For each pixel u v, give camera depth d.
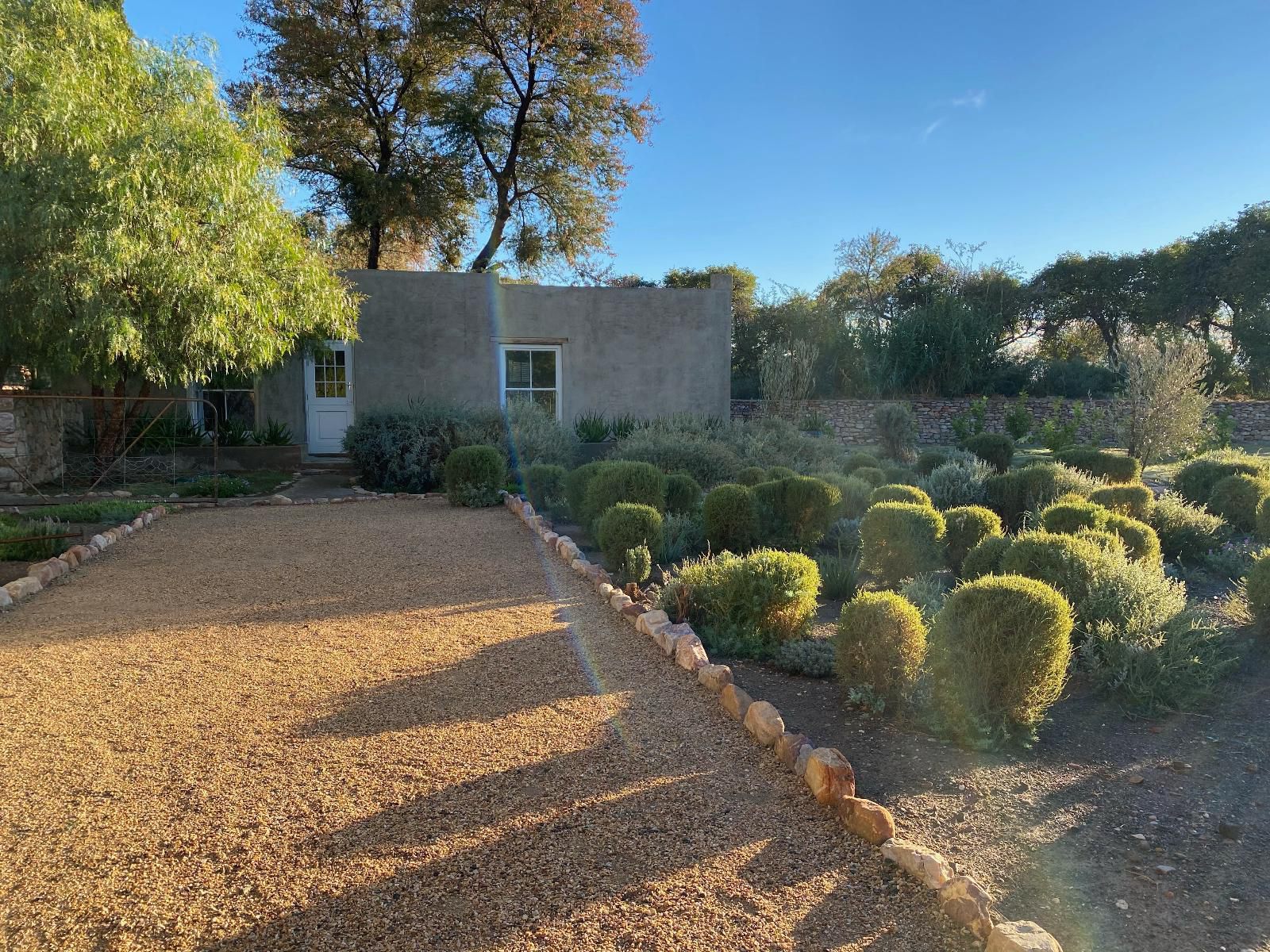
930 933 1.95
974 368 22.14
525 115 19.77
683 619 4.46
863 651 3.42
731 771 2.77
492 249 20.48
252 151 8.52
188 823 2.40
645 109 19.56
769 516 6.57
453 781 2.67
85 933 1.93
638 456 9.43
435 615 4.67
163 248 7.51
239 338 8.52
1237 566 5.89
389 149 19.44
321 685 3.54
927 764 2.93
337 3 17.47
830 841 2.35
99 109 7.36
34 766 2.76
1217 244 25.94
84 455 10.75
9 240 7.26
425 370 12.56
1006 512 7.91
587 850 2.28
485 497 8.85
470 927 1.95
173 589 5.23
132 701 3.35
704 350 13.64
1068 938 1.96
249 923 1.96
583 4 17.47
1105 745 3.15
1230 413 20.02
